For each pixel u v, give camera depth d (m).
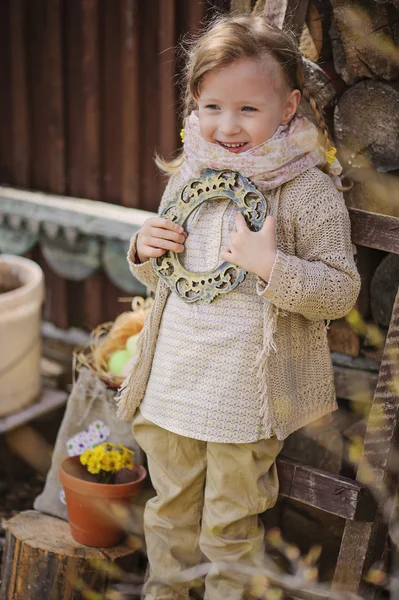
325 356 2.18
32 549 2.49
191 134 2.04
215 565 2.17
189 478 2.21
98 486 2.40
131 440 2.62
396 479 2.23
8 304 3.12
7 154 3.90
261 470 2.12
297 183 2.01
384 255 2.46
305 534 2.67
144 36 3.33
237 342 2.02
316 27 2.31
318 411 2.18
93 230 3.42
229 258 1.95
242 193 2.00
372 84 2.28
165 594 2.29
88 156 3.62
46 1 3.55
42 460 3.37
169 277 2.09
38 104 3.73
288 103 2.00
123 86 3.44
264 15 2.23
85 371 2.69
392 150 2.29
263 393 2.01
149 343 2.16
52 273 3.81
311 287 1.91
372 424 2.16
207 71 1.91
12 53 3.70
